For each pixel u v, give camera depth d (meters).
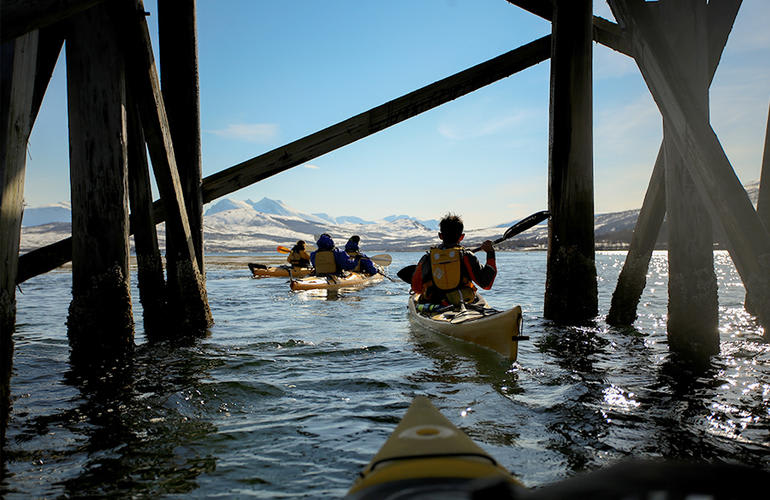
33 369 4.13
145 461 2.36
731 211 2.89
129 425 2.84
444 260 5.36
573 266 5.72
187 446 2.53
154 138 4.79
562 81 5.48
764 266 2.73
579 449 2.40
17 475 2.22
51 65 4.14
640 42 3.39
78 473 2.24
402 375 3.87
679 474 0.48
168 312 5.46
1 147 2.21
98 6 4.11
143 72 4.45
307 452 2.43
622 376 3.75
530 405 3.09
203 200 5.87
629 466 0.54
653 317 6.68
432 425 1.51
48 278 17.62
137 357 4.51
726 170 2.95
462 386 3.55
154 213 5.65
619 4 3.48
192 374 3.93
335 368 4.12
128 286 4.46
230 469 2.26
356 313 7.67
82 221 4.30
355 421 2.86
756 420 2.78
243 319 7.00
